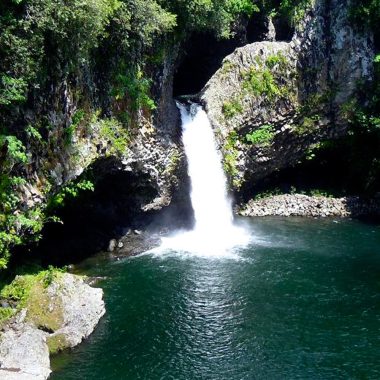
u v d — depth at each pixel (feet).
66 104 73.10
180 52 107.96
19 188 67.26
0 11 59.16
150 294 78.18
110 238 95.86
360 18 111.75
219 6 101.35
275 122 113.09
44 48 65.51
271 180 124.36
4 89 59.67
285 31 126.21
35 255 83.66
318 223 111.04
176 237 101.40
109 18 76.84
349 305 75.20
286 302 76.02
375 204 116.06
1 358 57.88
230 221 110.83
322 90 114.62
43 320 64.44
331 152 122.42
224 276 84.28
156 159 95.91
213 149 107.34
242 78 109.50
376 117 114.62
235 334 67.97
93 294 71.77
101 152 82.43
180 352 64.13
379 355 63.77
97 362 61.82
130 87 85.81
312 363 62.34
